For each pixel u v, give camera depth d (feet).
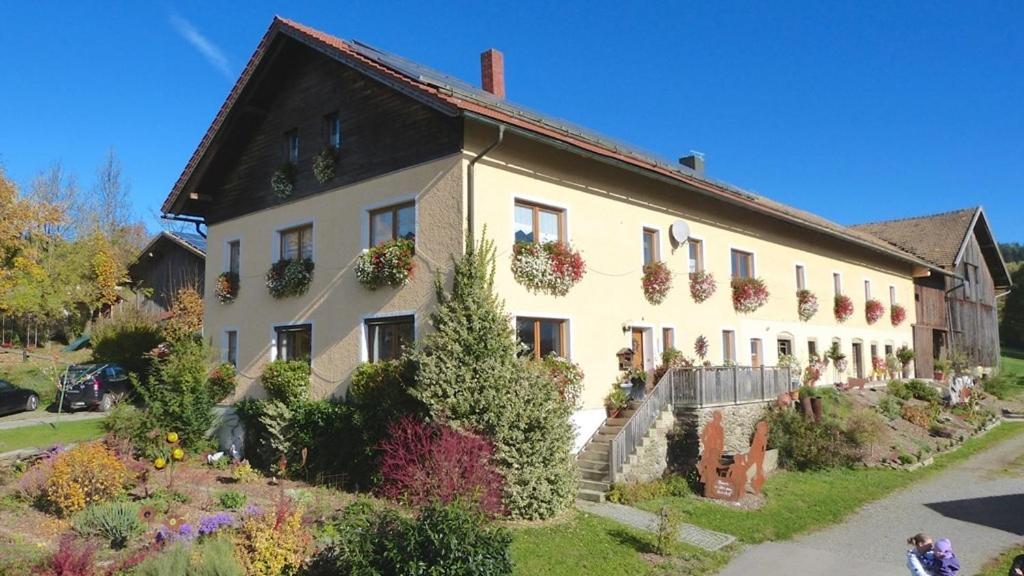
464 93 45.70
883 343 95.81
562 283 47.55
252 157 60.80
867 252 93.86
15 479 38.29
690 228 61.26
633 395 52.70
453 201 43.47
